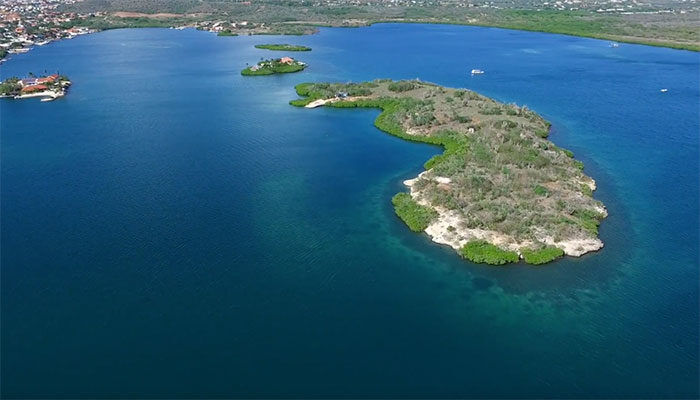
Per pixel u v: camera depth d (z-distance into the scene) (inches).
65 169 3976.4
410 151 4409.5
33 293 2512.3
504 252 2795.3
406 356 2156.7
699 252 2866.6
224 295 2511.1
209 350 2181.3
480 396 1967.3
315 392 1979.6
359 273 2694.4
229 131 4923.7
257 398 1955.0
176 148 4446.4
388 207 3395.7
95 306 2428.6
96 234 3024.1
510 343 2228.1
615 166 4052.7
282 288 2568.9
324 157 4266.7
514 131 4439.0
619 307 2439.7
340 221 3216.0
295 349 2187.5
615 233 3056.1
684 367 2100.1
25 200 3452.3
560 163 3905.0
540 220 3051.2
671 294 2524.6
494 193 3351.4
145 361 2123.5
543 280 2630.4
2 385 2003.0
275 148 4463.6
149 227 3105.3
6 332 2263.8
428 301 2482.8
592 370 2090.3
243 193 3577.8
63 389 1989.4
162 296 2497.5
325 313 2397.9
